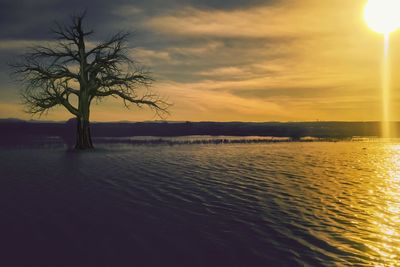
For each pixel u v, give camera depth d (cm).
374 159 2561
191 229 842
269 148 3656
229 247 723
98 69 3631
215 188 1356
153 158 2508
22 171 1811
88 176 1642
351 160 2481
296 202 1134
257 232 822
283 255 680
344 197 1213
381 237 789
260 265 633
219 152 3094
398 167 2075
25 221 898
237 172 1803
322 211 1020
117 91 3678
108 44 3616
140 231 825
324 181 1545
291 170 1906
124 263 639
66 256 670
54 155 2758
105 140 5284
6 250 698
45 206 1059
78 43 3581
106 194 1238
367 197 1212
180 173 1748
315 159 2536
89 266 626
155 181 1505
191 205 1083
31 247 716
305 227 863
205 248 716
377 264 638
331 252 696
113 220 914
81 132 3541
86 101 3575
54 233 805
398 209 1045
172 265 632
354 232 824
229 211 1015
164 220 919
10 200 1140
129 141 4997
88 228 845
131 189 1327
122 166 2022
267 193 1272
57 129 8262
